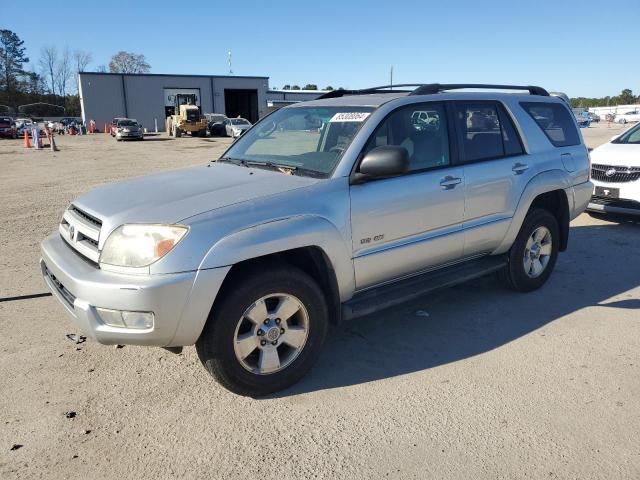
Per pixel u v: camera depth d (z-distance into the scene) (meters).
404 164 3.49
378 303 3.88
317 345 3.57
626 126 50.56
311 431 3.07
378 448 2.91
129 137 38.28
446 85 4.53
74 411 3.26
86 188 12.96
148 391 3.50
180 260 2.99
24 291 5.34
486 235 4.59
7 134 46.81
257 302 3.29
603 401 3.34
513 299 5.07
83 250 3.33
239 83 62.12
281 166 3.97
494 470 2.73
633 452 2.86
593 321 4.55
